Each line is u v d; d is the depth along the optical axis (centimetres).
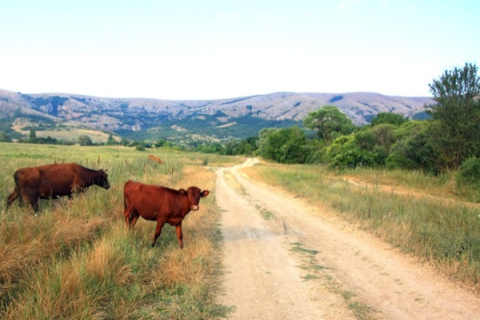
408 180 2138
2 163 1875
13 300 477
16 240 646
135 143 12294
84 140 12250
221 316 512
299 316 512
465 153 2075
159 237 895
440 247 784
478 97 2094
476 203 1558
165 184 1758
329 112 8100
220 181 2712
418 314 515
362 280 657
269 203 1648
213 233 1033
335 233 1048
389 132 3628
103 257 610
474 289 603
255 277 675
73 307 484
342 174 2755
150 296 567
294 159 6200
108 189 1191
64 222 791
